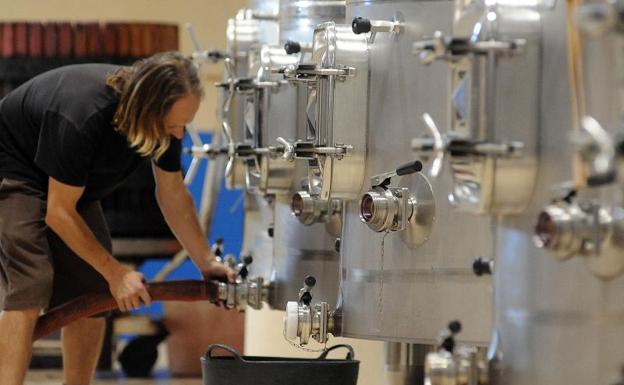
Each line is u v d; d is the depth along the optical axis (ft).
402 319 15.39
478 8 12.58
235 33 20.88
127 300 19.01
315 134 16.57
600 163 10.17
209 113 36.58
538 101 12.25
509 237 12.48
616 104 10.84
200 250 20.85
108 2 36.29
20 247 19.13
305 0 19.27
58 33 29.48
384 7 15.66
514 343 12.29
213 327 28.71
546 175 12.11
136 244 28.86
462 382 12.42
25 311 19.16
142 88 18.44
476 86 12.22
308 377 16.53
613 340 11.39
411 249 15.26
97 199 20.06
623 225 11.14
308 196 18.30
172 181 20.81
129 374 29.14
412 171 14.53
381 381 19.43
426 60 12.33
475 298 14.57
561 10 11.97
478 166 12.20
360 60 16.15
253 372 16.60
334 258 18.98
